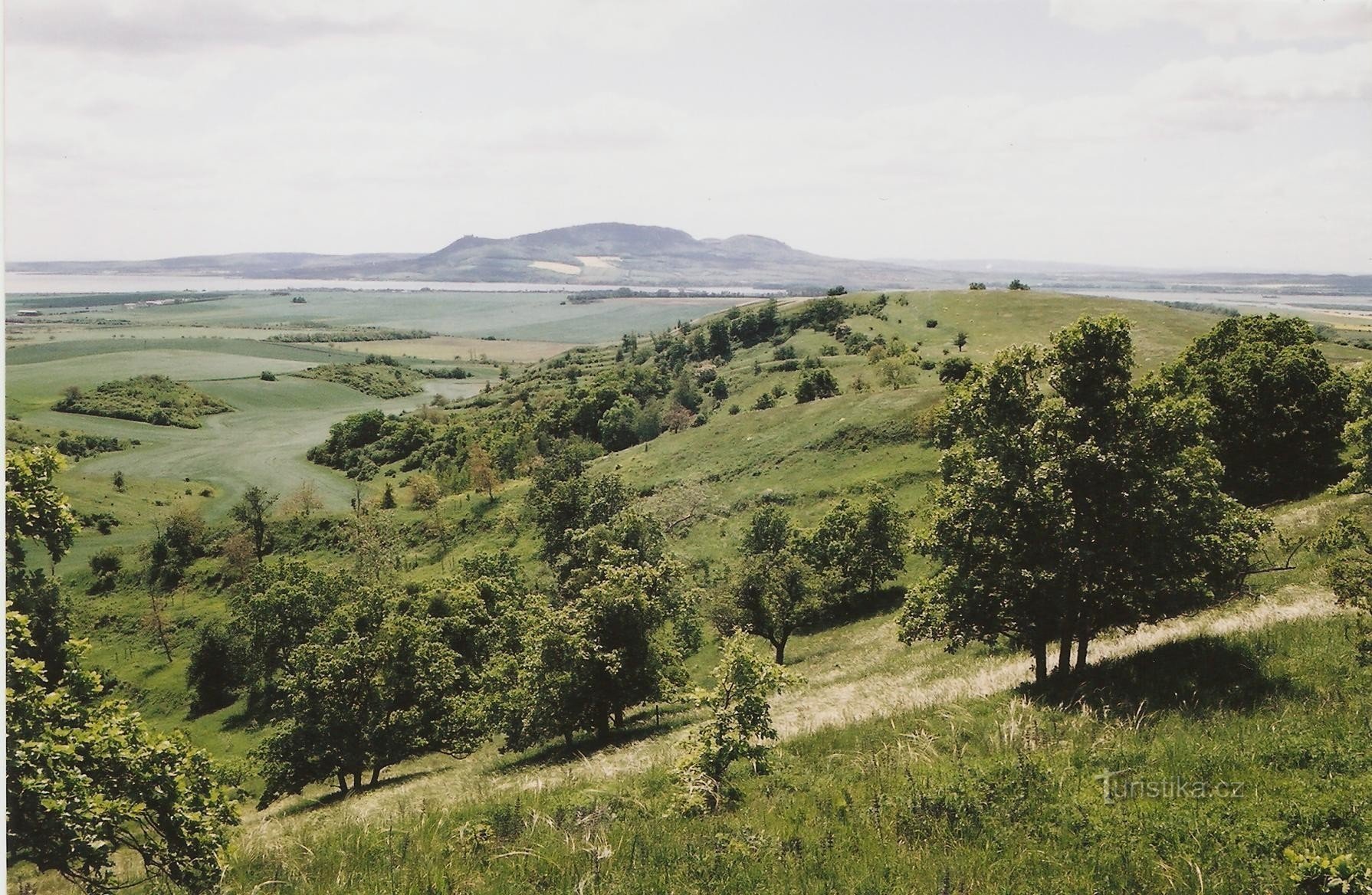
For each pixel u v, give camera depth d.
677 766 14.62
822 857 10.30
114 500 127.81
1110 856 9.52
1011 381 18.72
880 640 47.97
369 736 34.66
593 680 32.00
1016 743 14.08
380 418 175.12
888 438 88.62
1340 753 11.51
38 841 11.13
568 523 75.94
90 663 78.19
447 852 11.98
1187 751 12.53
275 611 65.19
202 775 13.61
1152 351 112.69
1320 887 8.44
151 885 12.31
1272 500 42.44
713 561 72.81
